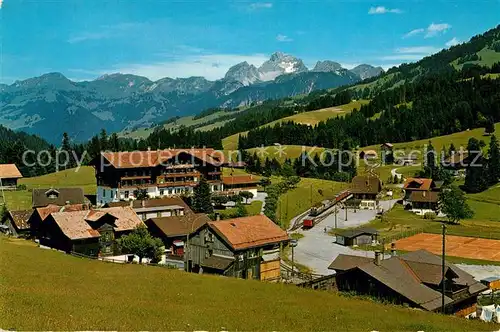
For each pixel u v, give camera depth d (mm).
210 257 77625
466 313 60531
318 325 40156
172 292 48781
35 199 127375
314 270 87562
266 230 81188
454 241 118125
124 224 87000
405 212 158875
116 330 33438
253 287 54688
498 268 92250
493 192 174125
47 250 71438
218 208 136000
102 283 50344
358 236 112688
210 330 36031
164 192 145500
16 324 32312
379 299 55812
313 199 166625
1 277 48375
